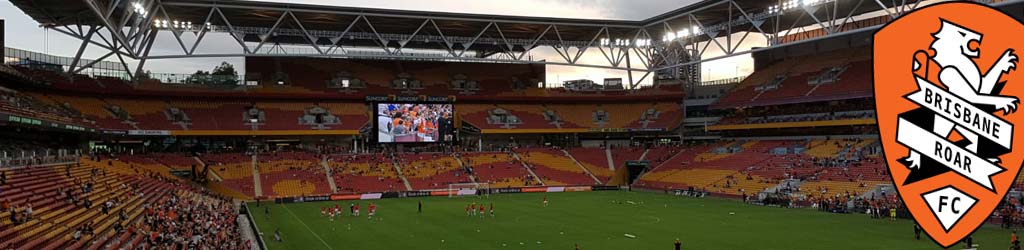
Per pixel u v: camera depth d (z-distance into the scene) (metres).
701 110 122.06
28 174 49.91
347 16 93.69
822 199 74.81
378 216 69.00
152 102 102.12
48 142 78.75
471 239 52.66
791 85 104.62
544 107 124.25
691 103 122.81
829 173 84.44
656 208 76.75
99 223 43.78
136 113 97.69
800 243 49.56
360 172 100.44
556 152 117.69
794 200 77.88
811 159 91.75
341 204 83.12
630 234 55.12
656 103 125.50
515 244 50.12
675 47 118.00
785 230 56.78
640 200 87.81
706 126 114.38
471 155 112.50
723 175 97.81
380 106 108.94
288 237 53.53
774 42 86.75
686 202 84.56
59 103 88.19
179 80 111.38
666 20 103.06
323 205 82.00
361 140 112.94
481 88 123.06
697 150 112.81
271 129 104.00
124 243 39.25
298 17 94.19
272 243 50.31
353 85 116.31
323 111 111.00
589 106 126.19
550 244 50.12
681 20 102.94
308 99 112.62
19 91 79.50
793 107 105.00
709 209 75.31
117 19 79.50
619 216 68.50
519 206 79.88
